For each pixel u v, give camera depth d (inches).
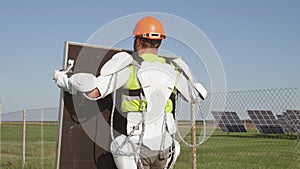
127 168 133.0
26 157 376.2
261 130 388.2
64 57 147.3
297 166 330.0
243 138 430.3
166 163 141.2
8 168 360.2
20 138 416.8
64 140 156.9
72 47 148.9
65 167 158.1
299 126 308.5
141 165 130.6
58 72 140.3
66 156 157.9
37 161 357.1
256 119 376.8
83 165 161.6
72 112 157.4
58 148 155.8
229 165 338.3
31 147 395.9
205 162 348.2
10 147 416.2
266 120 370.9
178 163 281.1
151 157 135.3
